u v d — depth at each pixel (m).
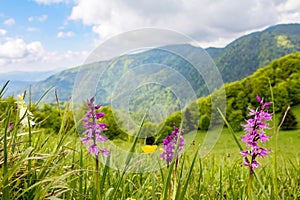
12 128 2.64
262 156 1.93
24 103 2.79
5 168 1.94
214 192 3.24
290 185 3.63
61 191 2.38
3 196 1.90
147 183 3.22
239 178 3.84
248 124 1.93
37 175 2.44
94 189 2.25
